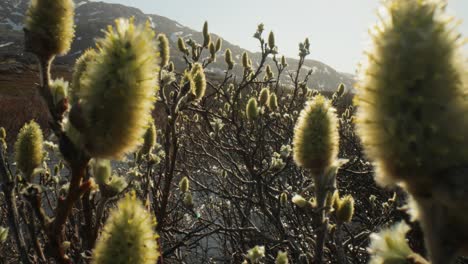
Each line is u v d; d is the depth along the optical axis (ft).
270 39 22.80
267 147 27.66
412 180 3.31
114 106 4.43
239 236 20.57
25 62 209.56
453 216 3.22
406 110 3.25
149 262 4.52
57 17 5.88
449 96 3.22
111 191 7.79
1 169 7.52
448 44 3.26
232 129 28.58
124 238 4.43
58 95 5.49
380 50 3.38
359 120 3.46
